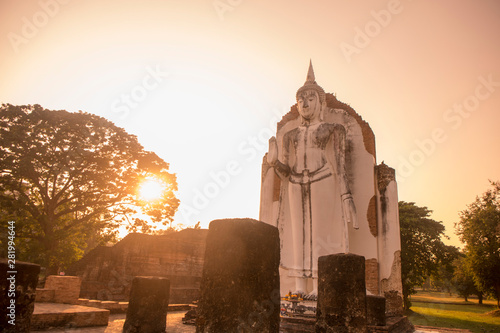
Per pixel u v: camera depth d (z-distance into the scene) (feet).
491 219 98.27
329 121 50.11
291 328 29.32
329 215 41.39
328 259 23.25
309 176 42.96
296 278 40.24
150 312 27.53
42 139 71.05
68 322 29.89
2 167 66.49
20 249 72.69
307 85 47.32
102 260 69.56
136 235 72.95
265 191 50.16
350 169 47.19
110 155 78.43
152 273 71.77
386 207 43.91
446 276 127.54
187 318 36.50
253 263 15.93
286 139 47.26
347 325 21.20
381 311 31.58
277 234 17.76
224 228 16.52
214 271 15.97
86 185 76.89
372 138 47.39
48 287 40.96
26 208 70.64
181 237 76.28
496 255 98.48
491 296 107.45
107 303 43.47
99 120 76.28
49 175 71.92
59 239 74.18
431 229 97.30
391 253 42.11
